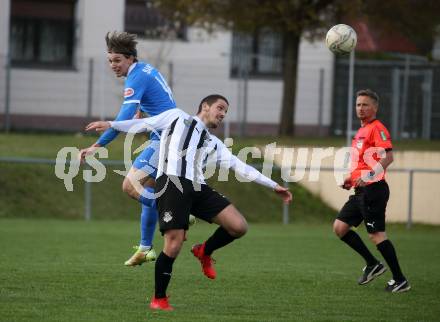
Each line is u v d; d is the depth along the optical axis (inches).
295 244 1809.8
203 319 894.4
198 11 3073.3
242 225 953.5
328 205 2576.3
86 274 1219.9
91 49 3622.0
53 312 912.3
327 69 3619.6
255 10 3048.7
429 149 2694.4
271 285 1165.7
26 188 2394.2
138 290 1082.7
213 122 956.0
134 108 1102.4
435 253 1705.2
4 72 3319.4
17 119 3390.7
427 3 3093.0
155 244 1734.7
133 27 3750.0
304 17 3080.7
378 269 1162.0
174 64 3491.6
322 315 943.7
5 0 3469.5
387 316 948.0
